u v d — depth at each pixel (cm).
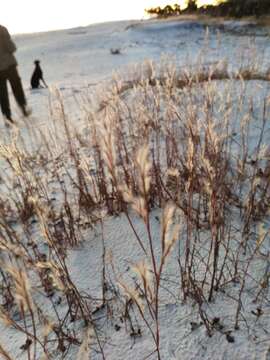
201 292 135
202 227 178
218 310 134
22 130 364
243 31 1286
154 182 204
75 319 138
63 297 150
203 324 129
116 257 170
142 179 68
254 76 350
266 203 185
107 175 235
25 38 3309
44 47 2022
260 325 126
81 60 1281
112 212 204
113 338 128
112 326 133
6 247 129
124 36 1755
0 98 455
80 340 128
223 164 199
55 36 2995
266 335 122
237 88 308
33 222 205
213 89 194
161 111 282
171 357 119
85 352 92
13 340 133
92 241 185
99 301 146
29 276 164
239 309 123
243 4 1727
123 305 141
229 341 121
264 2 1622
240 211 185
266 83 326
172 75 227
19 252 119
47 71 1130
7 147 175
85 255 175
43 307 147
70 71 1044
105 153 77
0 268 151
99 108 261
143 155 67
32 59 1591
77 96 548
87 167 179
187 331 127
